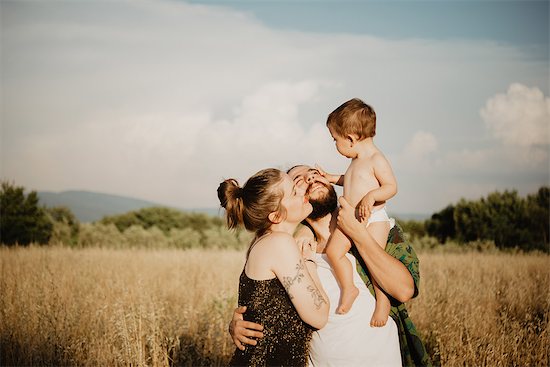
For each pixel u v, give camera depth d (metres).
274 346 3.04
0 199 21.73
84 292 8.02
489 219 23.81
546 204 23.80
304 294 3.00
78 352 5.48
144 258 13.34
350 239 3.34
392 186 3.83
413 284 3.26
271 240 3.12
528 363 5.21
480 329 5.95
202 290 8.61
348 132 4.05
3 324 6.13
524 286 8.59
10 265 10.84
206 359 5.54
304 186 3.30
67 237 22.92
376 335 3.21
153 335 5.04
